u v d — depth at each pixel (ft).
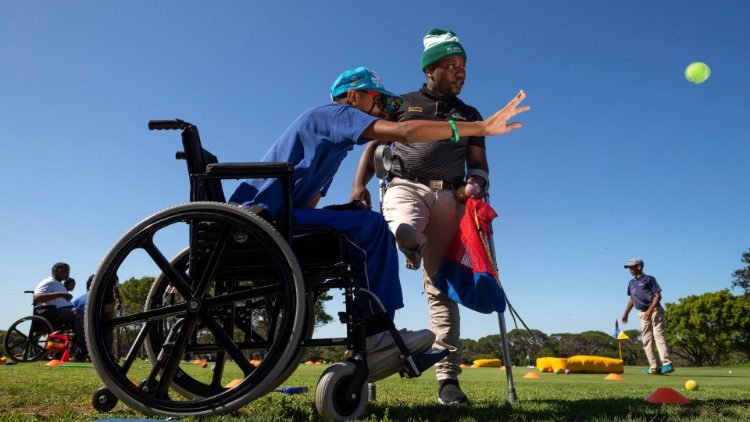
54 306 30.78
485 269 9.66
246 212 6.72
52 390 11.26
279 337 6.55
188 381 8.30
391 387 14.35
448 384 10.18
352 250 7.44
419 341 7.91
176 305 6.76
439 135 7.38
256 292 6.72
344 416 6.75
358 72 8.63
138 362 24.93
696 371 45.34
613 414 8.18
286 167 6.93
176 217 6.74
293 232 7.22
